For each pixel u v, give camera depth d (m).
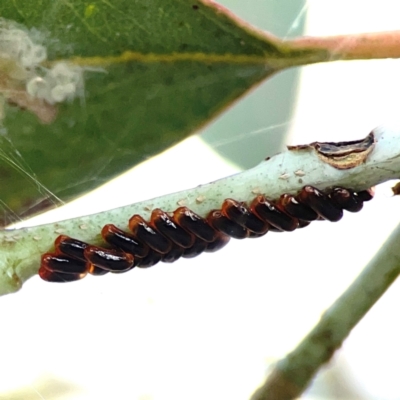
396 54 0.06
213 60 0.06
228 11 0.06
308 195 0.06
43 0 0.06
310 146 0.06
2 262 0.06
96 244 0.06
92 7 0.06
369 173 0.06
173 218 0.06
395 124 0.06
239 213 0.06
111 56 0.06
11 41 0.06
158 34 0.06
